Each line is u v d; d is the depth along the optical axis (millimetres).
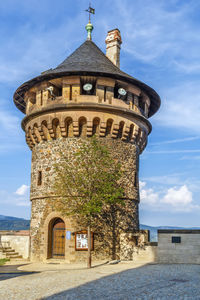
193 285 12633
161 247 20359
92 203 18875
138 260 20797
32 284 13273
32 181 24031
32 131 23969
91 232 20859
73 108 22219
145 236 20922
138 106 24516
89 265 18219
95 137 21062
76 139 22344
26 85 24562
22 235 25094
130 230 21625
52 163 22625
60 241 21734
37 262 21719
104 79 22734
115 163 22688
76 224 21109
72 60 24812
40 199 22844
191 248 19828
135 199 23578
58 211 21328
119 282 13352
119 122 22859
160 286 12484
